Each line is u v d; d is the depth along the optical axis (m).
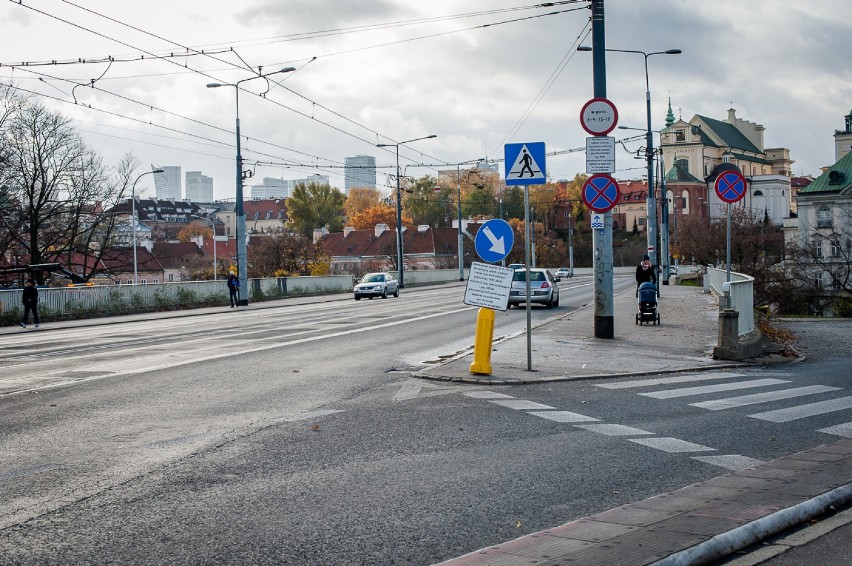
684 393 12.67
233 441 9.29
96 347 21.41
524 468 8.02
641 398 12.23
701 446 8.99
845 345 19.66
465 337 22.44
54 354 19.66
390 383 13.86
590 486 7.34
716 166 130.12
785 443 9.11
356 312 35.88
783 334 21.20
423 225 113.06
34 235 55.44
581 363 16.12
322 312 37.06
